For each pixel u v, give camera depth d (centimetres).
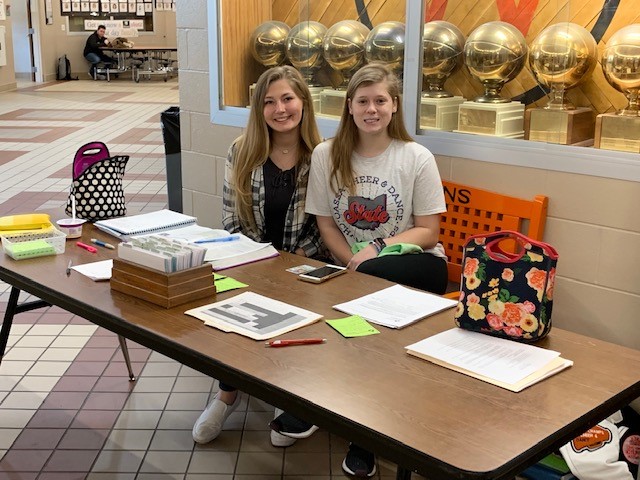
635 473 235
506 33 309
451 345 192
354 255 296
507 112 311
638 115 282
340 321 210
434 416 158
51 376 338
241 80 417
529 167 302
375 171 298
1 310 413
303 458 278
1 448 281
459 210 326
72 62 1969
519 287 195
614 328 293
